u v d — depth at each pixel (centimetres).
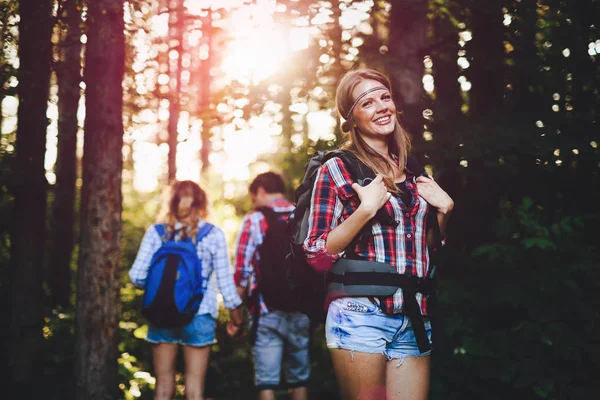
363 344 212
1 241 434
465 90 494
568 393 335
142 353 516
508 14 389
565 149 365
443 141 388
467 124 396
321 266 214
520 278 371
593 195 391
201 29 412
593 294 357
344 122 235
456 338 374
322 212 219
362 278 212
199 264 358
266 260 390
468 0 397
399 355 217
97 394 363
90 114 367
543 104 411
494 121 397
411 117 404
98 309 365
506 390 364
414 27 422
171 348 359
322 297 231
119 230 374
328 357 511
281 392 500
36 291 388
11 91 365
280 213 403
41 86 376
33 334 385
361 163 225
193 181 376
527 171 392
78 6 349
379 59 418
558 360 346
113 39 359
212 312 363
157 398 355
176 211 364
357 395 213
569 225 355
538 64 396
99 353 364
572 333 340
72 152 559
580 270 363
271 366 396
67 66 374
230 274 370
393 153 238
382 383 214
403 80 414
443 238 231
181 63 440
